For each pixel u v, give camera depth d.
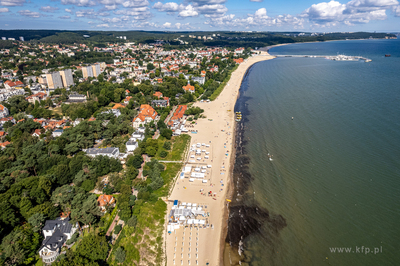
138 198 156.00
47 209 136.12
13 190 145.00
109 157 198.50
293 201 155.00
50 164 180.75
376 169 174.12
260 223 142.38
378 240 125.19
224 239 134.50
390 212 139.88
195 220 144.25
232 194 167.25
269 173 184.00
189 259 123.56
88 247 112.69
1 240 120.81
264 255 124.25
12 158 186.25
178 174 189.75
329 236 129.75
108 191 162.25
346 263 115.81
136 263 120.31
